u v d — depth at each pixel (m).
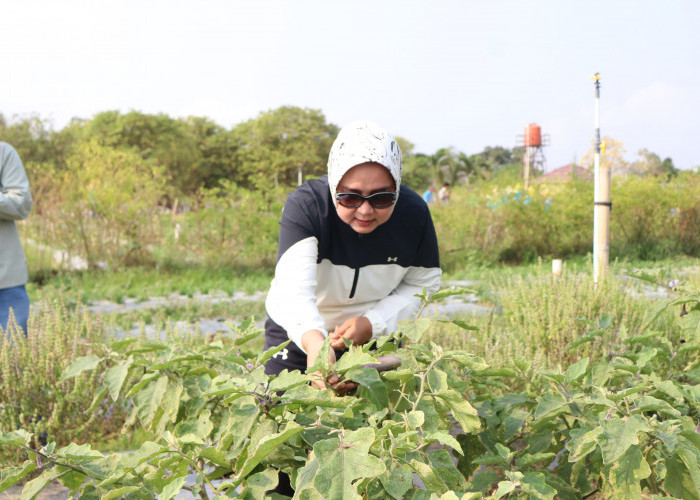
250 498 1.46
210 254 13.30
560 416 1.94
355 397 1.73
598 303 4.51
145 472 1.59
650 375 2.05
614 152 20.14
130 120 51.75
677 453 1.56
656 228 14.91
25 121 31.95
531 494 1.52
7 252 3.77
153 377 2.01
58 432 3.24
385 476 1.31
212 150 61.38
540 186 16.61
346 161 1.91
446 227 15.05
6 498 2.59
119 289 10.12
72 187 13.30
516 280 5.72
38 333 3.60
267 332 2.40
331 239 2.18
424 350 1.79
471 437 2.04
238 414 1.51
